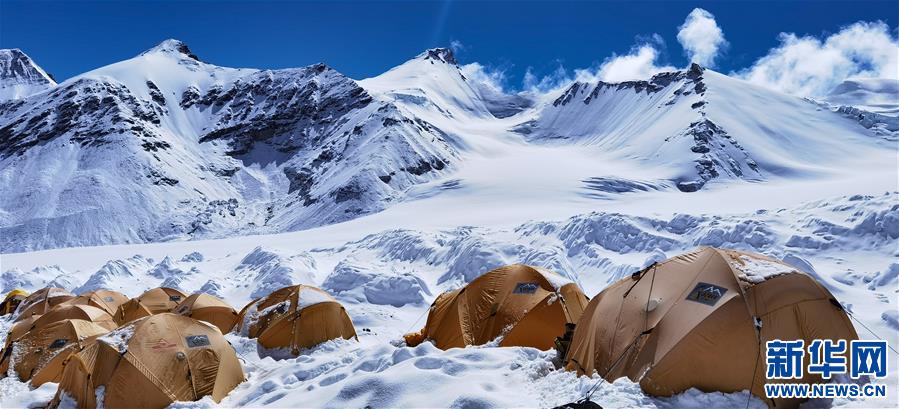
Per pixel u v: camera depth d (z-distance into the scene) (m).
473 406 6.81
